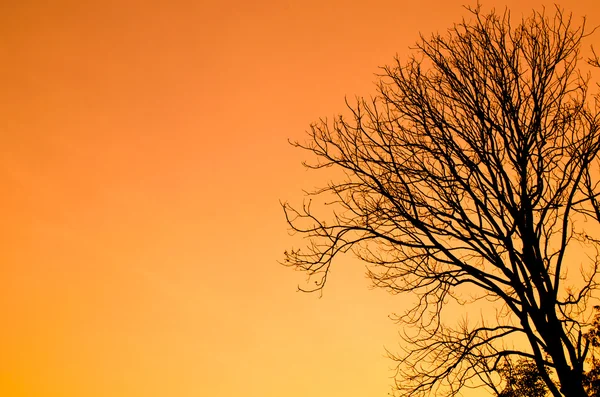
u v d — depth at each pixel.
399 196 10.25
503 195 9.44
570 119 9.69
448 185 9.95
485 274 9.28
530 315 8.77
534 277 8.88
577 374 8.27
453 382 9.49
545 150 9.62
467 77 10.35
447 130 10.19
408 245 9.80
